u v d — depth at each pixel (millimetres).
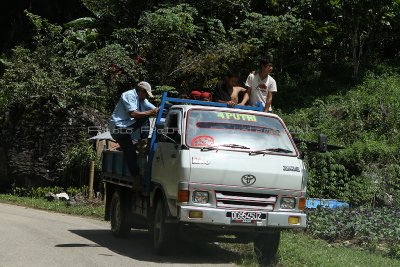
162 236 12656
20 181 28047
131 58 32844
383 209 20688
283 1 35344
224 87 15336
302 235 18078
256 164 12398
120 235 15953
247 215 12055
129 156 14406
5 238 14234
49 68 30156
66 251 12977
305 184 12750
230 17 35531
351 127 28141
